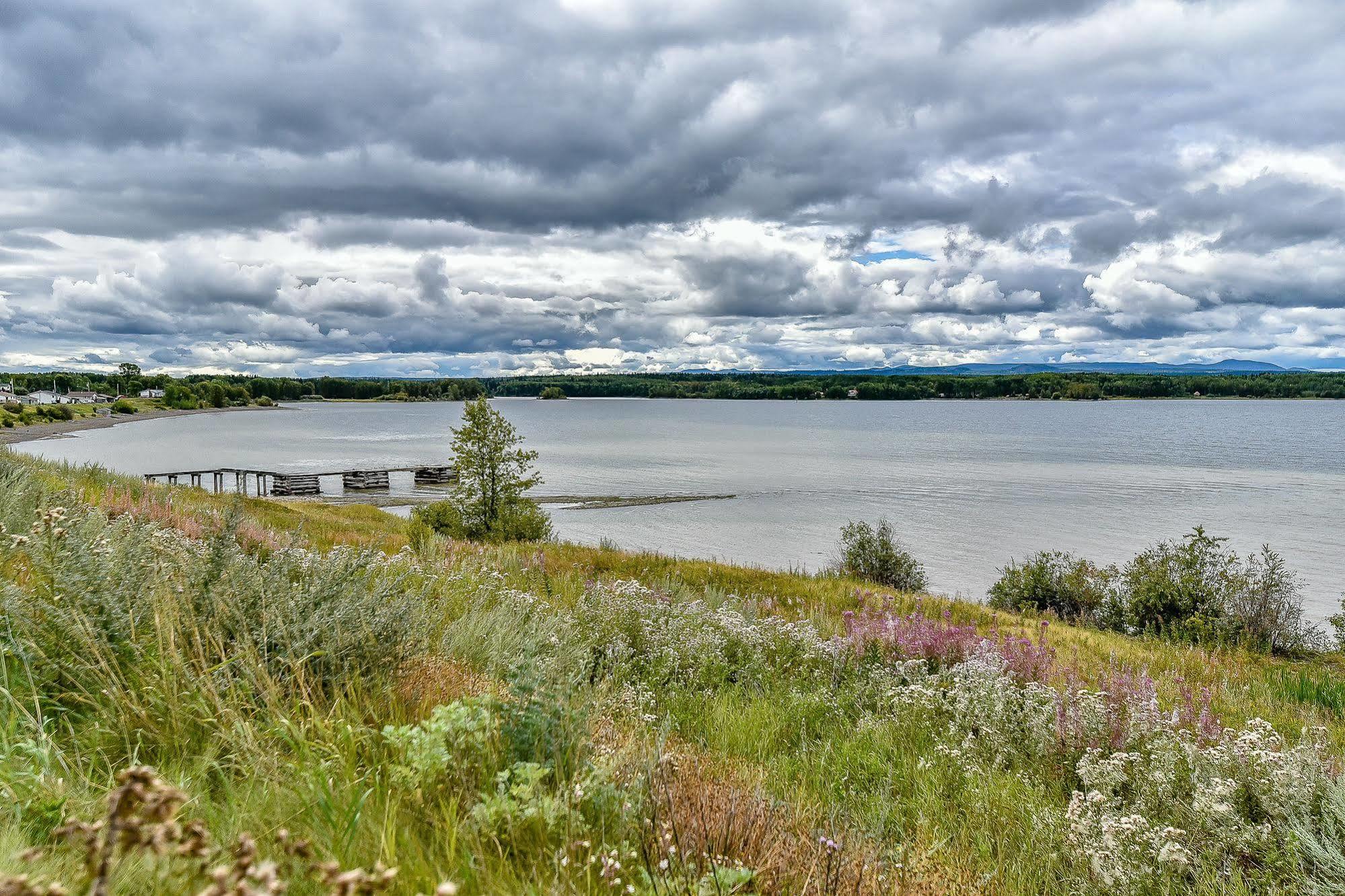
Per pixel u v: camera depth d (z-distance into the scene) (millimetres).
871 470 88125
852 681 7719
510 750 3230
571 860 2416
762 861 2746
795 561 37281
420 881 2070
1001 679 6754
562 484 72875
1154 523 49562
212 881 1606
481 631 6316
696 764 3803
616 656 7156
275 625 3910
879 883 2766
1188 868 3623
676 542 43094
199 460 94938
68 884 1650
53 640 3398
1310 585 30656
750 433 167875
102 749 2873
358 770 2883
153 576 4090
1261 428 180875
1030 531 46688
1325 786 4367
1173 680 10148
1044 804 4484
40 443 123000
